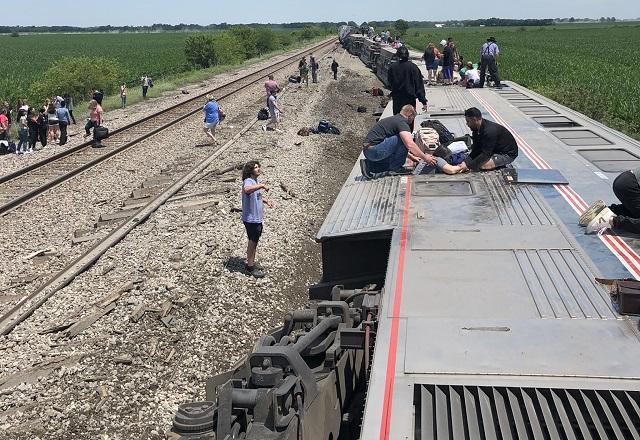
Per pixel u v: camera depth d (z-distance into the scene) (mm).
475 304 4816
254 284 10656
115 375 7961
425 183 8234
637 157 9594
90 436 6918
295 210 14469
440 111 14508
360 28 74375
